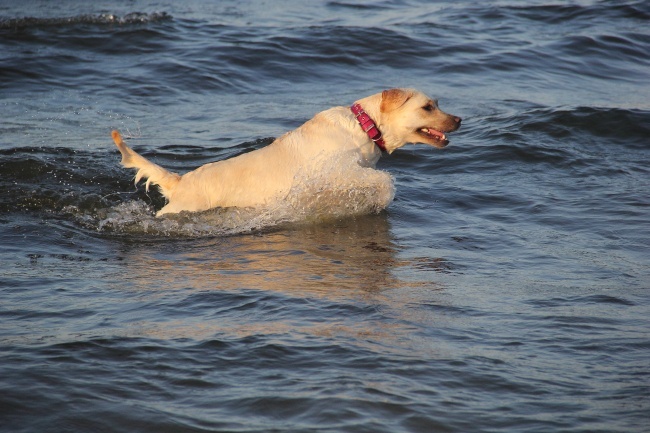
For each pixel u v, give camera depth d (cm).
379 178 926
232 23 1970
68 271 752
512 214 951
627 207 963
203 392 509
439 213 957
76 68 1616
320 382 521
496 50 1812
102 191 1024
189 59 1673
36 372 529
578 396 511
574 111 1329
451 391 514
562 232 884
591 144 1234
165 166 1126
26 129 1267
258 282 722
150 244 851
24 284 708
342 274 748
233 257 804
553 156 1166
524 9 2177
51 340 582
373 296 686
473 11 2164
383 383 521
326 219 937
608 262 784
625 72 1723
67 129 1280
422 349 576
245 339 586
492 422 478
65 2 2195
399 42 1827
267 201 930
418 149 1212
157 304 662
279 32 1873
